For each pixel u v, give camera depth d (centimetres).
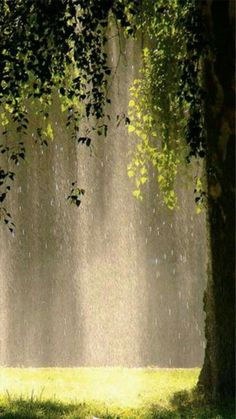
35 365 2456
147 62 1717
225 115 1356
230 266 1360
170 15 1545
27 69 1316
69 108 1473
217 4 1359
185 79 1355
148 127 1798
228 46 1359
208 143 1368
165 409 1327
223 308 1362
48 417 1248
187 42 1398
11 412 1276
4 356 2634
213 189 1364
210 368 1408
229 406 1309
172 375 1777
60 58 1370
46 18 1301
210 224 1373
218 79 1360
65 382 1695
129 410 1312
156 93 1688
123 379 1725
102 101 1384
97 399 1462
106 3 1301
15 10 1330
